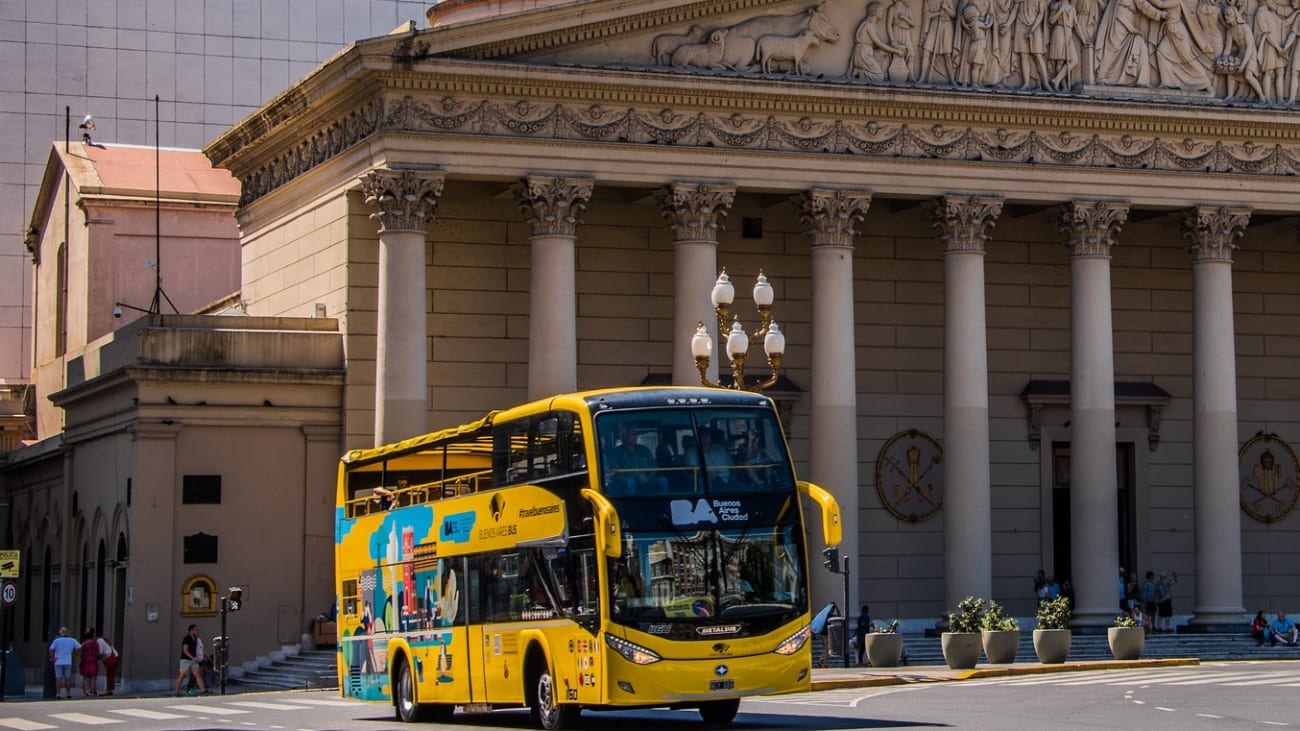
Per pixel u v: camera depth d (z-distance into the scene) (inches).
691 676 1560.0
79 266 3907.5
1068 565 3203.7
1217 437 2997.0
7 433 3956.7
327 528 2819.9
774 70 2827.3
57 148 4077.3
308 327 2861.7
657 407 1598.2
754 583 1592.0
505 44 2704.2
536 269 2736.2
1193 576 3240.7
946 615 2869.1
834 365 2827.3
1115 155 2967.5
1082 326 2950.3
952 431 2881.4
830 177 2844.5
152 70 4522.6
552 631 1625.2
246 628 2778.1
